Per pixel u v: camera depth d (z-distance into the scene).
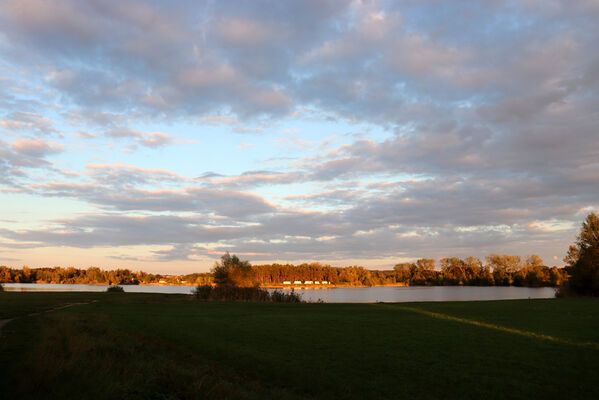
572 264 64.81
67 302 40.03
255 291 51.56
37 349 11.45
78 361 10.32
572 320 24.48
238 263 79.69
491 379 12.14
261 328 22.23
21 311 28.48
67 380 8.91
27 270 191.25
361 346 17.05
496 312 30.14
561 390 11.10
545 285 132.88
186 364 13.19
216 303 42.62
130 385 9.18
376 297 86.06
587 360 14.12
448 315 28.69
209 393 9.65
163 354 14.66
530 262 137.12
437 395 11.01
